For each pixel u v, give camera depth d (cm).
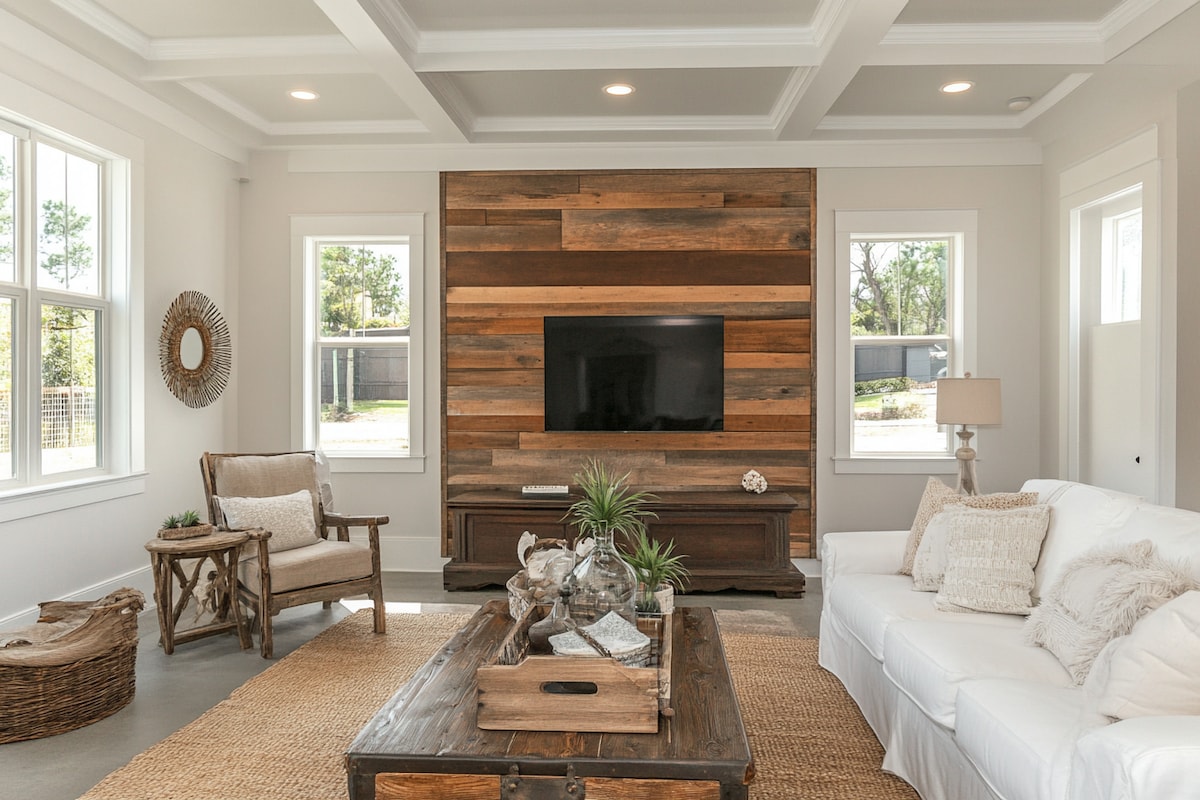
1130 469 432
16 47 341
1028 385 513
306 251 534
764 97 450
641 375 516
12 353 362
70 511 381
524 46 377
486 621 261
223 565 364
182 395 465
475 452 527
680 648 237
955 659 216
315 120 496
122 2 343
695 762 161
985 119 483
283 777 239
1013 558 271
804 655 354
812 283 516
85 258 407
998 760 175
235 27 369
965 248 514
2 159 355
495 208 523
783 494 493
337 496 532
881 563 325
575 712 176
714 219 516
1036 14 353
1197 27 328
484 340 525
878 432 529
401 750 166
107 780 237
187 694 309
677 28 369
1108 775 138
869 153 511
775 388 518
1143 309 410
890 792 230
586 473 477
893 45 370
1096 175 450
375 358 541
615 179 519
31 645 276
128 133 420
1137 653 166
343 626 401
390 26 345
